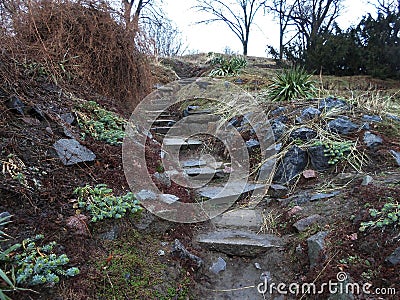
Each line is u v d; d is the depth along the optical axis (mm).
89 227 1913
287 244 2299
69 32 3910
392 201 2219
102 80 4168
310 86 4980
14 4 3613
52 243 1679
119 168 2648
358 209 2283
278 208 2848
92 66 4070
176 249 2109
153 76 5629
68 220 1873
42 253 1617
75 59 3861
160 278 1863
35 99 2816
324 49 8211
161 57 9133
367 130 3479
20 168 2068
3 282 1429
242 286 2080
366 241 1975
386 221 1996
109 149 2818
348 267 1872
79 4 4125
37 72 3168
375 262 1848
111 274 1722
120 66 4344
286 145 3504
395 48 7426
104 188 2225
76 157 2449
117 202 2150
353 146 3229
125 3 4527
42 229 1763
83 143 2660
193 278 2051
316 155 3234
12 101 2559
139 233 2137
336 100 4113
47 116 2709
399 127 3609
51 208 1923
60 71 3512
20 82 2840
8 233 1665
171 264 2012
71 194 2102
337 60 7973
